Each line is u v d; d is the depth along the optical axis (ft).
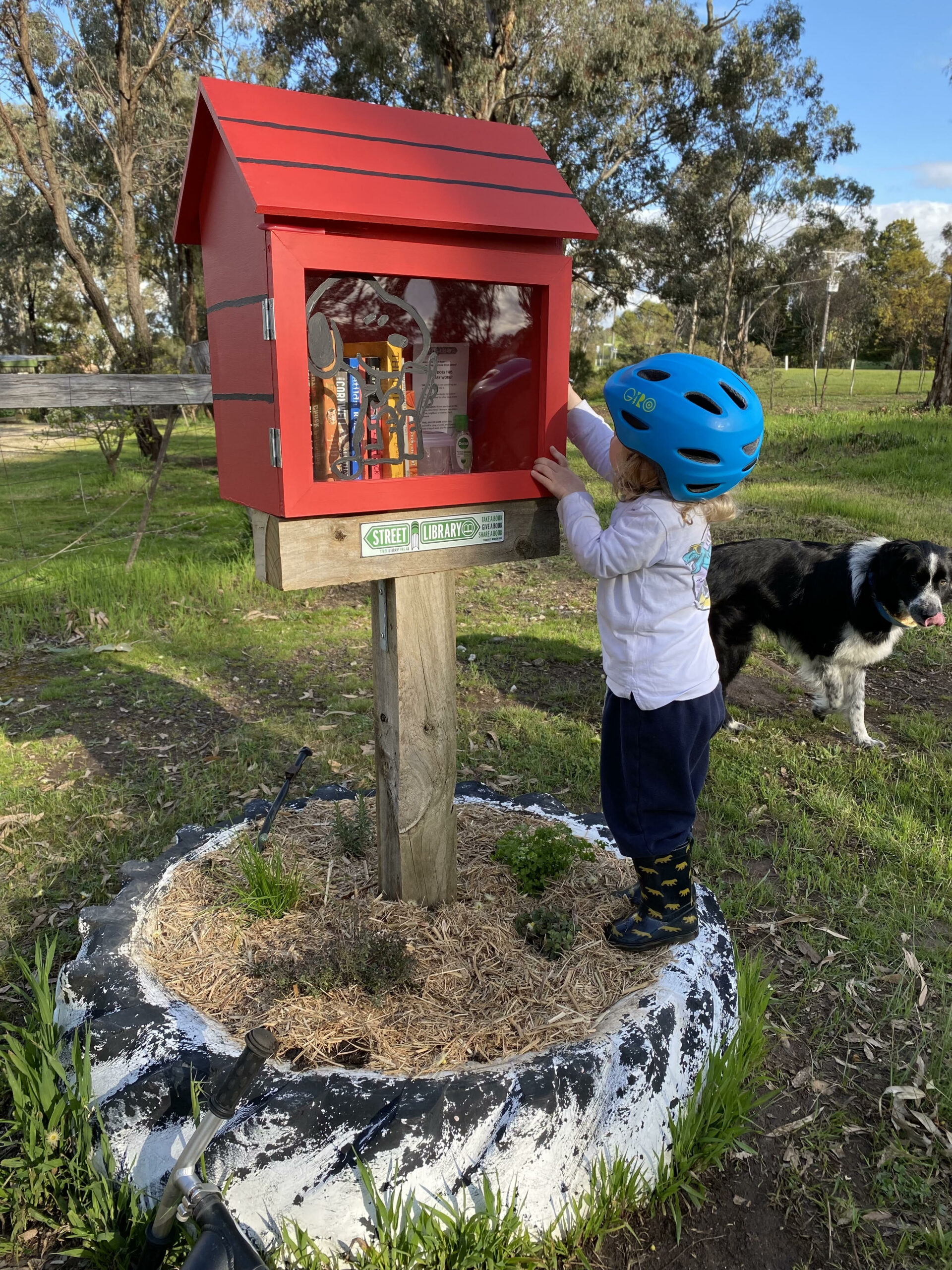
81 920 8.39
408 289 7.55
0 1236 6.56
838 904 10.71
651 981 7.54
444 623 7.87
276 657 19.47
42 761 14.48
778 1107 7.97
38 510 37.60
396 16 64.69
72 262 48.01
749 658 20.10
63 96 65.51
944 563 14.28
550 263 7.33
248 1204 6.02
